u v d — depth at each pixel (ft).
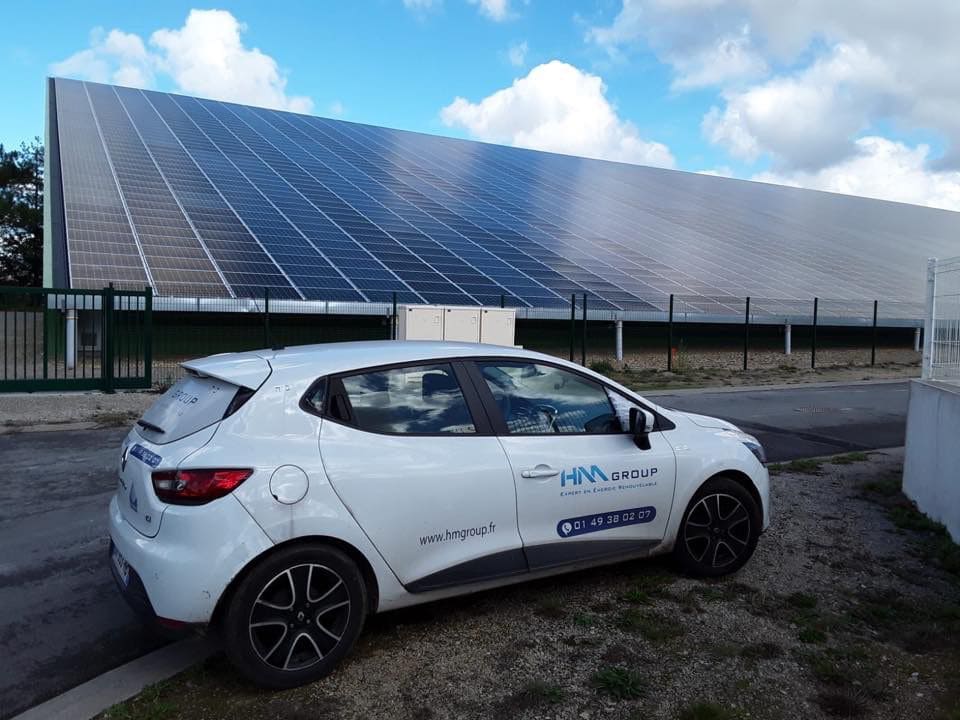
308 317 63.00
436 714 10.68
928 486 20.24
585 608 14.20
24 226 135.64
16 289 41.81
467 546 12.69
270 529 11.01
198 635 11.07
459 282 70.54
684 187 157.58
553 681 11.55
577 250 91.66
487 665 12.05
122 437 32.60
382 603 12.10
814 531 19.16
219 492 10.86
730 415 42.22
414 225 85.25
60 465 27.07
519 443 13.42
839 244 133.69
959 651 12.67
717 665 12.07
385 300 62.39
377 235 78.43
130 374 48.47
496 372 13.91
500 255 82.02
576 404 14.57
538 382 14.32
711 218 130.82
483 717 10.61
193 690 11.35
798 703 10.98
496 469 12.92
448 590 12.71
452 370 13.43
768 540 18.39
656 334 82.33
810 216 156.46
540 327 73.87
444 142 142.92
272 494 11.06
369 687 11.40
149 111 107.65
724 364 76.69
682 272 92.17
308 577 11.40
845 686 11.46
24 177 145.38
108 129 93.61
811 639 12.95
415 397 12.92
